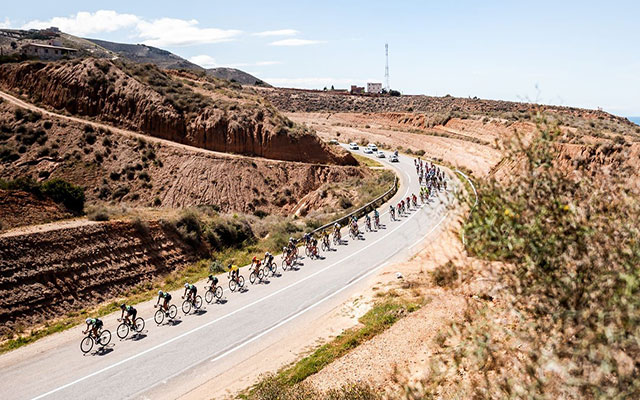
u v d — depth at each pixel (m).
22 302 20.91
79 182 50.44
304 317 19.64
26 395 14.44
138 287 25.38
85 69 66.06
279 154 63.47
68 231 25.08
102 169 52.78
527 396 4.83
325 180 60.44
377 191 49.03
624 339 4.16
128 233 27.62
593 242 4.80
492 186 5.61
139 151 56.19
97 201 48.81
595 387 4.20
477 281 6.23
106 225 26.94
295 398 11.49
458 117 89.88
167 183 53.03
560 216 5.08
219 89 77.81
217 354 16.78
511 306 5.23
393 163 71.62
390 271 23.44
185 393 14.22
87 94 64.06
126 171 53.19
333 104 137.75
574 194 5.16
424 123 97.50
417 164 64.38
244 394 13.41
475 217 5.59
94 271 24.34
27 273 21.95
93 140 55.62
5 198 26.83
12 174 49.88
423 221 35.34
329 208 48.53
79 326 20.12
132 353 17.09
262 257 30.78
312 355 15.23
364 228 35.69
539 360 4.77
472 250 5.66
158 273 27.12
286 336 17.91
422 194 42.75
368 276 24.14
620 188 5.04
